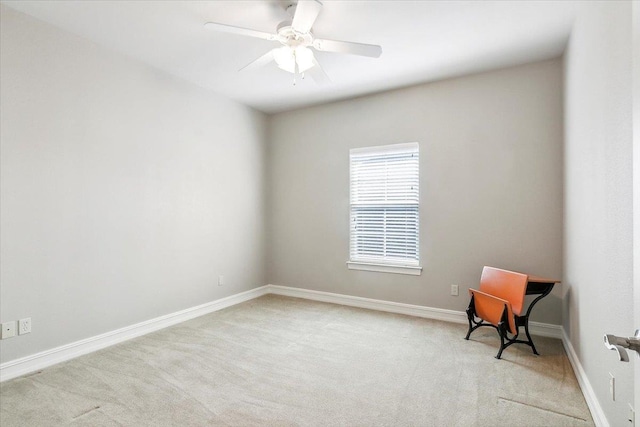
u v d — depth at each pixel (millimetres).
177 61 3180
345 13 2381
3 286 2285
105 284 2883
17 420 1832
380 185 4012
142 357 2648
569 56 2666
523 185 3207
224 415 1888
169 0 2260
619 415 1486
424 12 2373
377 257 4023
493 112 3340
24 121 2385
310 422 1831
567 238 2750
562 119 3002
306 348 2830
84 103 2738
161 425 1797
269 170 4816
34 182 2438
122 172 3016
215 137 3973
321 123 4402
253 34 2244
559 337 3027
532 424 1813
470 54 3002
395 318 3637
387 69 3314
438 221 3617
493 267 3199
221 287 4055
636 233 816
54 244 2551
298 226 4586
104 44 2846
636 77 824
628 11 1380
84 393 2109
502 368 2453
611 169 1609
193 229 3699
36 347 2443
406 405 1993
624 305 1438
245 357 2652
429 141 3668
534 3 2268
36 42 2447
